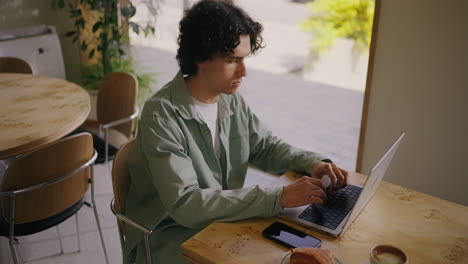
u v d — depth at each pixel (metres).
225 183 1.57
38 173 1.60
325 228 1.20
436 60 2.14
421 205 1.34
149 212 1.43
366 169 2.54
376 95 2.37
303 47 5.92
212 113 1.52
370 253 1.03
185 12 1.43
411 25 2.15
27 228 1.67
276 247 1.14
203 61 1.38
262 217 1.27
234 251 1.12
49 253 2.18
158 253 1.44
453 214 1.30
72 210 1.80
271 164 1.64
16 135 1.79
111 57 3.66
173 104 1.42
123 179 1.47
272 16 7.47
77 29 3.60
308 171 1.50
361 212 1.30
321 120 3.80
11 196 1.54
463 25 2.02
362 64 4.35
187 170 1.32
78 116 2.02
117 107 2.40
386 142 2.42
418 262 1.09
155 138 1.34
